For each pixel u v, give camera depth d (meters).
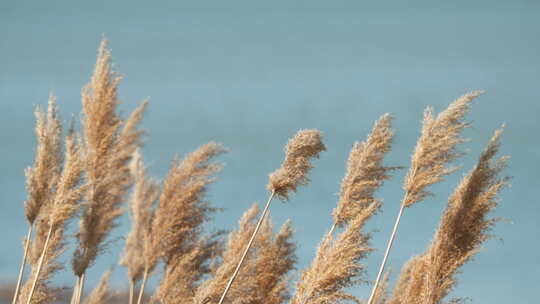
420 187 14.95
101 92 17.33
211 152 17.64
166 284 16.81
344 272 14.63
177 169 17.53
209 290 15.38
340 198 15.56
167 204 17.30
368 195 15.55
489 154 15.08
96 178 17.03
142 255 17.48
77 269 16.58
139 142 18.23
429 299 14.80
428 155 15.02
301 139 14.79
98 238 16.72
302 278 15.21
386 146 15.55
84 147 17.23
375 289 14.51
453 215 14.95
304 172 14.91
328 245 15.26
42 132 15.91
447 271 14.81
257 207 17.19
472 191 14.93
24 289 16.17
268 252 16.64
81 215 16.67
